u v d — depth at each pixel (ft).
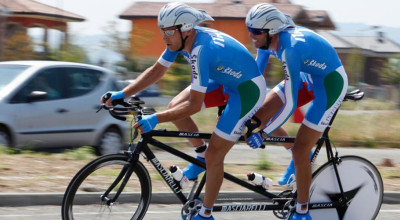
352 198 40.42
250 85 35.58
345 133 107.55
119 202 36.55
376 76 241.35
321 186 39.70
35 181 51.52
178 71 130.62
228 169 61.05
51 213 44.37
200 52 34.30
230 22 257.75
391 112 128.47
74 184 35.06
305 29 36.63
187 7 34.50
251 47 108.68
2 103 63.41
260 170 62.54
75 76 70.49
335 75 36.83
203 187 37.68
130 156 35.94
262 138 35.32
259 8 35.50
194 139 37.68
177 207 48.26
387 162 73.87
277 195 39.42
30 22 201.67
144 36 152.15
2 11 126.93
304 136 37.27
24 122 64.54
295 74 35.12
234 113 35.63
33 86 66.23
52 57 138.72
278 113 35.19
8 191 47.88
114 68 148.77
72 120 68.80
